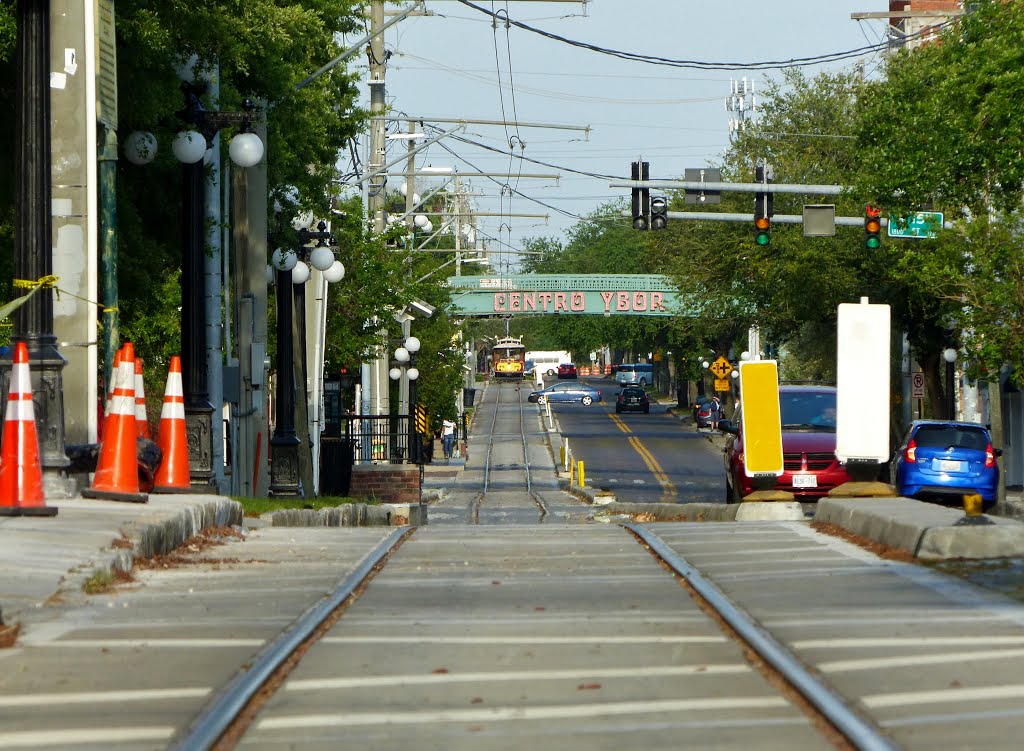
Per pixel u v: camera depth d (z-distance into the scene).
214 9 67.12
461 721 21.70
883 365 68.06
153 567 40.56
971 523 41.84
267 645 28.00
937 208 106.62
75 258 50.59
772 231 163.88
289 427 93.19
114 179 57.66
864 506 50.06
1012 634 28.38
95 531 40.03
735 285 182.00
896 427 178.25
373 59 150.00
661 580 38.69
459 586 37.75
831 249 156.75
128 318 84.00
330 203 123.56
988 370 106.81
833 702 22.09
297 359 103.88
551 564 43.16
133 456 48.56
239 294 91.19
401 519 88.81
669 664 26.00
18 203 45.75
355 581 37.78
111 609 32.78
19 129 45.62
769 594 34.91
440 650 27.62
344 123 109.75
